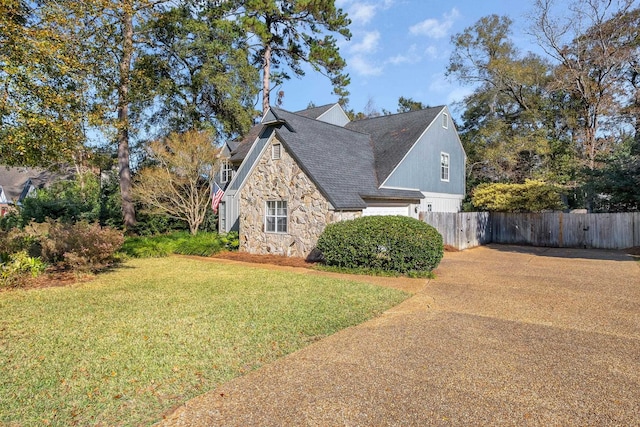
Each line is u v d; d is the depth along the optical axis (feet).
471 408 11.59
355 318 21.04
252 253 49.75
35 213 60.13
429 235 34.09
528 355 15.75
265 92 83.66
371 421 10.87
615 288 28.86
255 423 10.78
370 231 35.37
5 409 11.68
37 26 31.68
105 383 13.37
